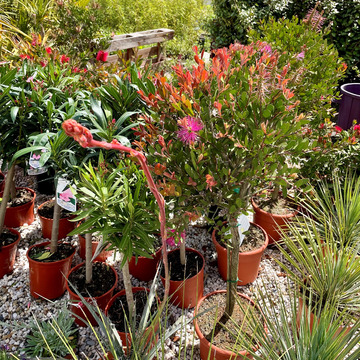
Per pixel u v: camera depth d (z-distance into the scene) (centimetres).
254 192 180
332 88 303
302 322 171
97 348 209
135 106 230
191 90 157
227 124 154
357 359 156
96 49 422
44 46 358
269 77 167
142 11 860
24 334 218
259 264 268
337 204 252
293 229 240
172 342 216
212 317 209
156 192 107
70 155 203
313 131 282
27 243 293
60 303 238
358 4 479
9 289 251
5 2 470
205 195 175
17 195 317
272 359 158
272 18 334
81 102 239
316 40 295
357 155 297
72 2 448
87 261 226
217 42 597
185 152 174
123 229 173
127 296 198
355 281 209
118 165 199
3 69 242
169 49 709
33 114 237
